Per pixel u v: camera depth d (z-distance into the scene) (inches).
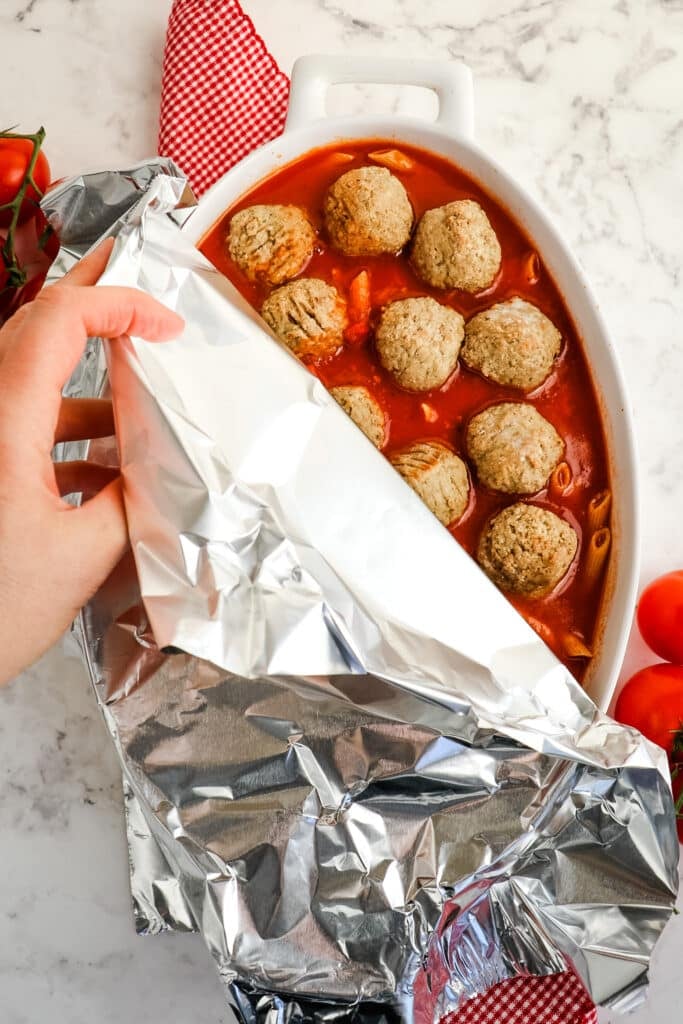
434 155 22.9
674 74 25.2
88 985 24.0
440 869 19.5
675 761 22.8
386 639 18.7
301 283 22.3
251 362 19.4
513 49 25.3
